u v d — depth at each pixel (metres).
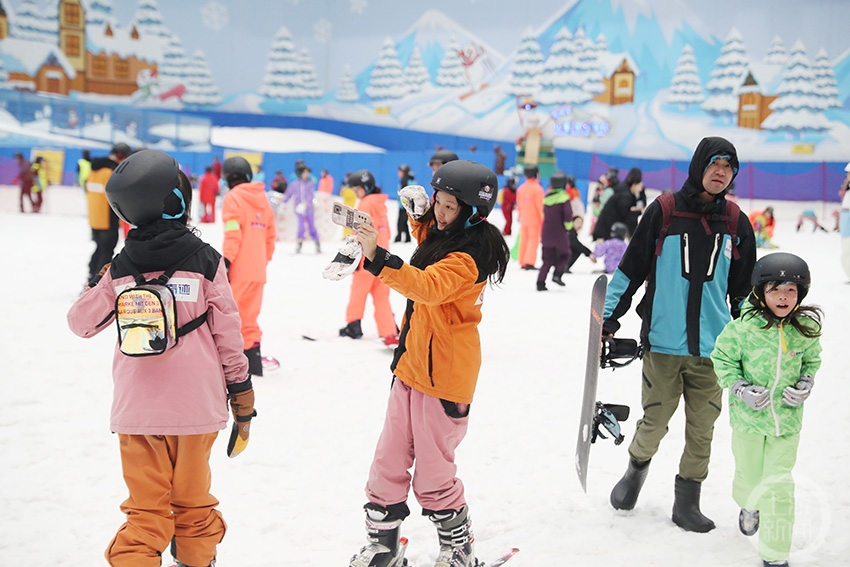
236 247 6.30
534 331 8.85
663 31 33.81
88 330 2.96
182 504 2.95
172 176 2.87
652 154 34.47
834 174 31.34
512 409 5.78
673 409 3.85
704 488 4.32
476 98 38.44
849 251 12.02
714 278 3.74
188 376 2.84
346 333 8.34
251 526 3.77
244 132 41.94
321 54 42.59
